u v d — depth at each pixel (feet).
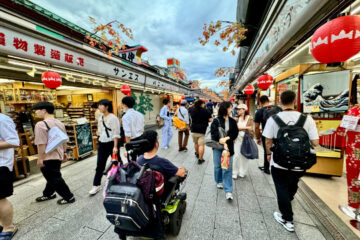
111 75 17.31
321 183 8.79
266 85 12.45
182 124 14.87
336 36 3.69
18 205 7.55
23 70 12.13
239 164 10.02
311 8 5.14
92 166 12.66
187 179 9.81
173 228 5.24
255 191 8.38
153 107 37.91
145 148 4.45
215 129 7.55
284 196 5.68
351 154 6.29
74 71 13.44
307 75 8.86
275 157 5.35
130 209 3.55
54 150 7.03
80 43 12.68
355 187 6.21
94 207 7.37
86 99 26.30
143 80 25.26
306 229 5.76
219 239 5.43
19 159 10.59
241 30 9.27
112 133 8.38
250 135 9.32
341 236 5.31
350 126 6.14
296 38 8.05
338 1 5.00
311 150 5.21
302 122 5.26
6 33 7.91
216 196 7.97
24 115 15.94
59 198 8.17
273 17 9.29
